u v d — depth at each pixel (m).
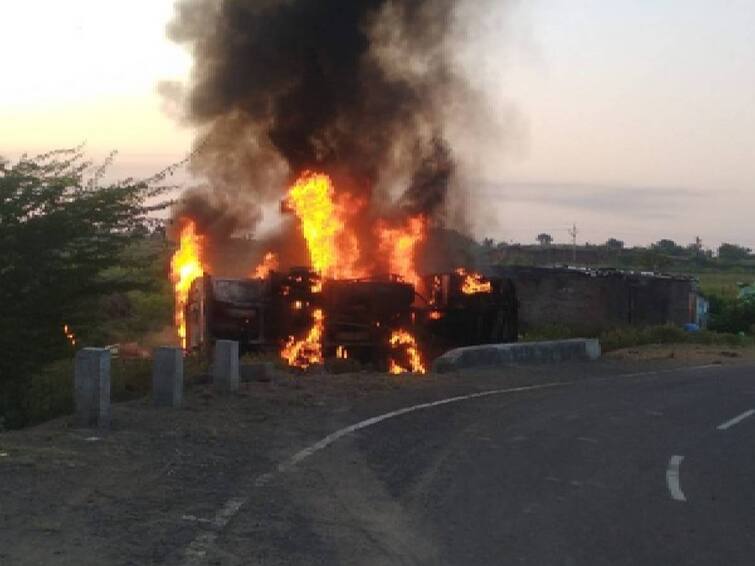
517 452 9.98
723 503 8.05
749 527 7.25
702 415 13.32
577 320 34.81
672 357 22.69
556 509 7.60
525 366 18.67
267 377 13.84
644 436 11.40
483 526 6.97
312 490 7.75
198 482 7.78
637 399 14.74
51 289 12.71
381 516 7.10
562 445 10.52
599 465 9.51
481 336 20.66
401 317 19.25
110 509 6.78
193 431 9.83
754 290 45.59
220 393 12.29
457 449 9.97
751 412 13.70
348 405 12.55
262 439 9.79
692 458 10.09
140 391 13.04
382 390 14.14
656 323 34.56
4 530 6.16
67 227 12.67
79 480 7.55
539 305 35.22
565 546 6.54
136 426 9.92
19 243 12.42
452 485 8.27
